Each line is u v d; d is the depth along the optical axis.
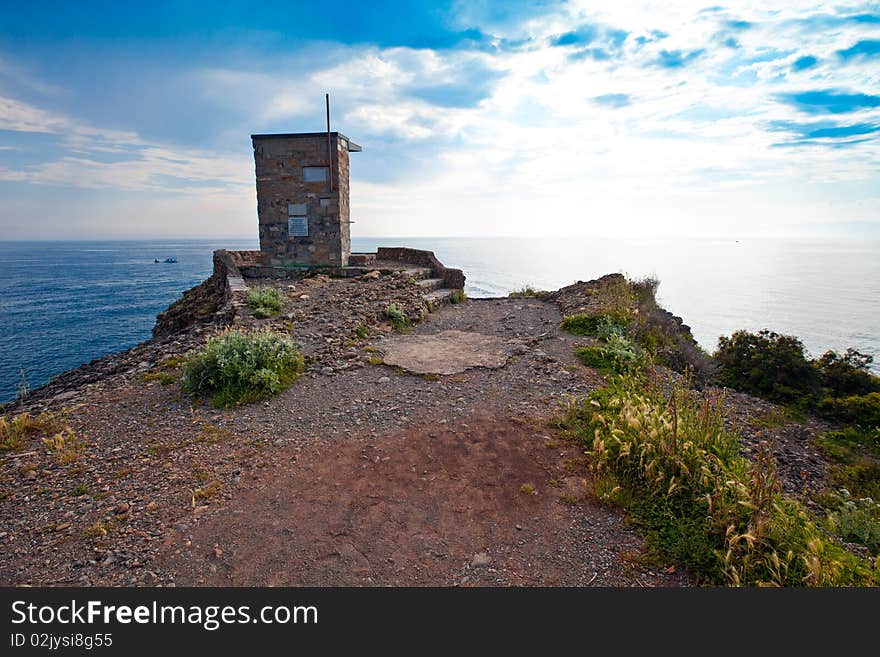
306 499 4.53
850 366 11.35
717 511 3.80
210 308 14.85
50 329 64.00
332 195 17.48
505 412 6.54
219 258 18.64
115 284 138.12
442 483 4.82
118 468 5.14
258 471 5.04
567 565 3.70
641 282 15.71
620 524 4.14
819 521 4.68
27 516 4.29
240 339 7.94
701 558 3.60
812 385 11.34
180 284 137.62
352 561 3.72
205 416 6.48
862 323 52.38
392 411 6.61
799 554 3.42
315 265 18.00
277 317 10.98
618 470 4.80
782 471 6.49
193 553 3.78
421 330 11.44
